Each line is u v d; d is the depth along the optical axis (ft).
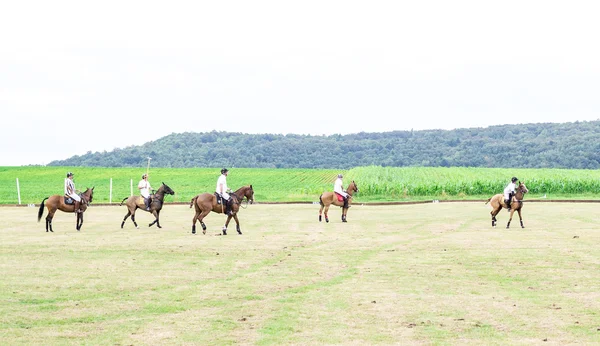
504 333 37.60
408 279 54.80
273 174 371.15
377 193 200.23
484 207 156.56
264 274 57.31
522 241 81.76
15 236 87.76
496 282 53.36
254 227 101.86
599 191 206.49
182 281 53.88
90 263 63.41
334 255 69.41
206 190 245.04
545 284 52.39
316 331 38.06
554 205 160.56
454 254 69.97
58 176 344.90
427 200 183.01
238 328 38.78
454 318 41.09
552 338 36.50
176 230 96.84
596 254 69.41
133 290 50.08
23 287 51.01
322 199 112.16
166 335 37.22
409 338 36.52
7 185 276.41
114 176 345.31
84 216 127.03
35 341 35.96
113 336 37.06
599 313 42.34
